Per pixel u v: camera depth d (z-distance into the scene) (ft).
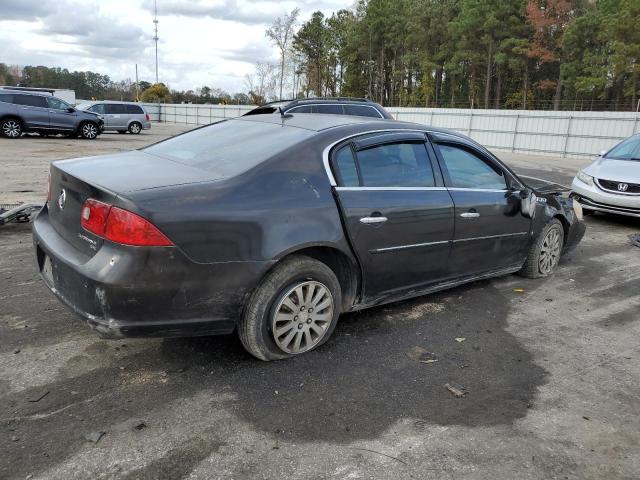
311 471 8.05
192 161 11.76
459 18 197.47
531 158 85.20
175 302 9.60
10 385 9.92
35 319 12.74
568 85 182.29
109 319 9.32
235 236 9.97
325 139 11.93
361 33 222.07
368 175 12.29
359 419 9.43
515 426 9.48
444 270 14.21
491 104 219.20
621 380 11.36
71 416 9.08
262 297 10.57
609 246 23.50
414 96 225.76
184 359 11.21
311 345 11.70
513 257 16.60
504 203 15.44
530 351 12.54
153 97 232.73
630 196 26.84
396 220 12.46
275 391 10.19
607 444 9.11
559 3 180.45
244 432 8.90
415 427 9.29
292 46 232.53
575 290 17.11
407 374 11.11
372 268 12.35
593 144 88.28
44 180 34.63
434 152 13.89
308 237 10.87
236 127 13.82
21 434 8.54
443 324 13.78
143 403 9.57
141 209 9.15
